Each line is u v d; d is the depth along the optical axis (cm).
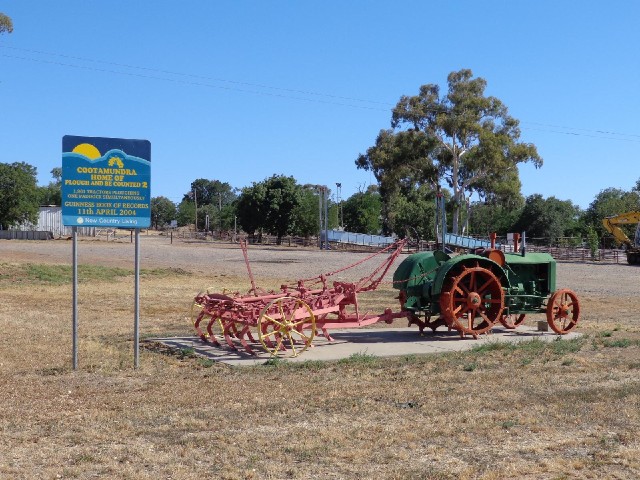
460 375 1177
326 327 1494
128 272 3681
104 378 1160
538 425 866
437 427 857
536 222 10094
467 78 7850
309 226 10206
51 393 1041
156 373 1203
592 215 10075
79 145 1216
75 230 1226
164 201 17738
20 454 750
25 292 2827
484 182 7881
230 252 6369
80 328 1777
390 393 1040
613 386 1086
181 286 3216
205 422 880
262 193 10112
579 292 3092
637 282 3659
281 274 3984
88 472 696
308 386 1090
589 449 776
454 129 7631
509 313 1630
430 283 1577
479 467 714
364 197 11831
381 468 714
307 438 811
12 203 9950
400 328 1802
